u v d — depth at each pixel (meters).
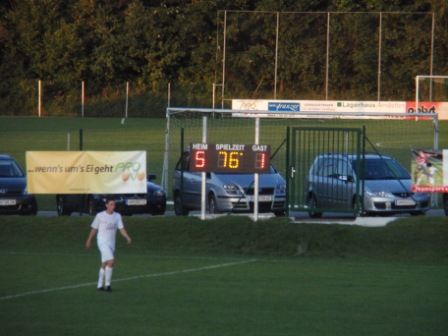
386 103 156.75
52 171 56.31
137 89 177.75
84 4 182.12
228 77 167.75
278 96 166.25
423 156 56.84
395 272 47.72
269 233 55.16
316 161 65.50
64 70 179.50
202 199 57.81
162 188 68.94
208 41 183.25
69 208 65.56
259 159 57.09
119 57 180.25
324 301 39.41
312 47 167.00
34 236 55.94
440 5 165.62
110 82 181.50
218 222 56.38
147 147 114.62
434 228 54.62
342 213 64.69
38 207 74.81
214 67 179.38
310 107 158.75
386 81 165.38
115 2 184.38
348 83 167.12
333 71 166.75
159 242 55.16
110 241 41.03
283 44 167.00
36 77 181.50
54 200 79.56
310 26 167.75
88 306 38.03
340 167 64.19
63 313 36.62
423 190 56.84
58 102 176.12
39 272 46.41
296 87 167.50
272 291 41.69
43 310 37.19
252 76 167.88
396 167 68.25
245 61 167.00
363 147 59.41
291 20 167.00
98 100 173.50
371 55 165.38
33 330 33.66
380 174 67.19
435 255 52.72
